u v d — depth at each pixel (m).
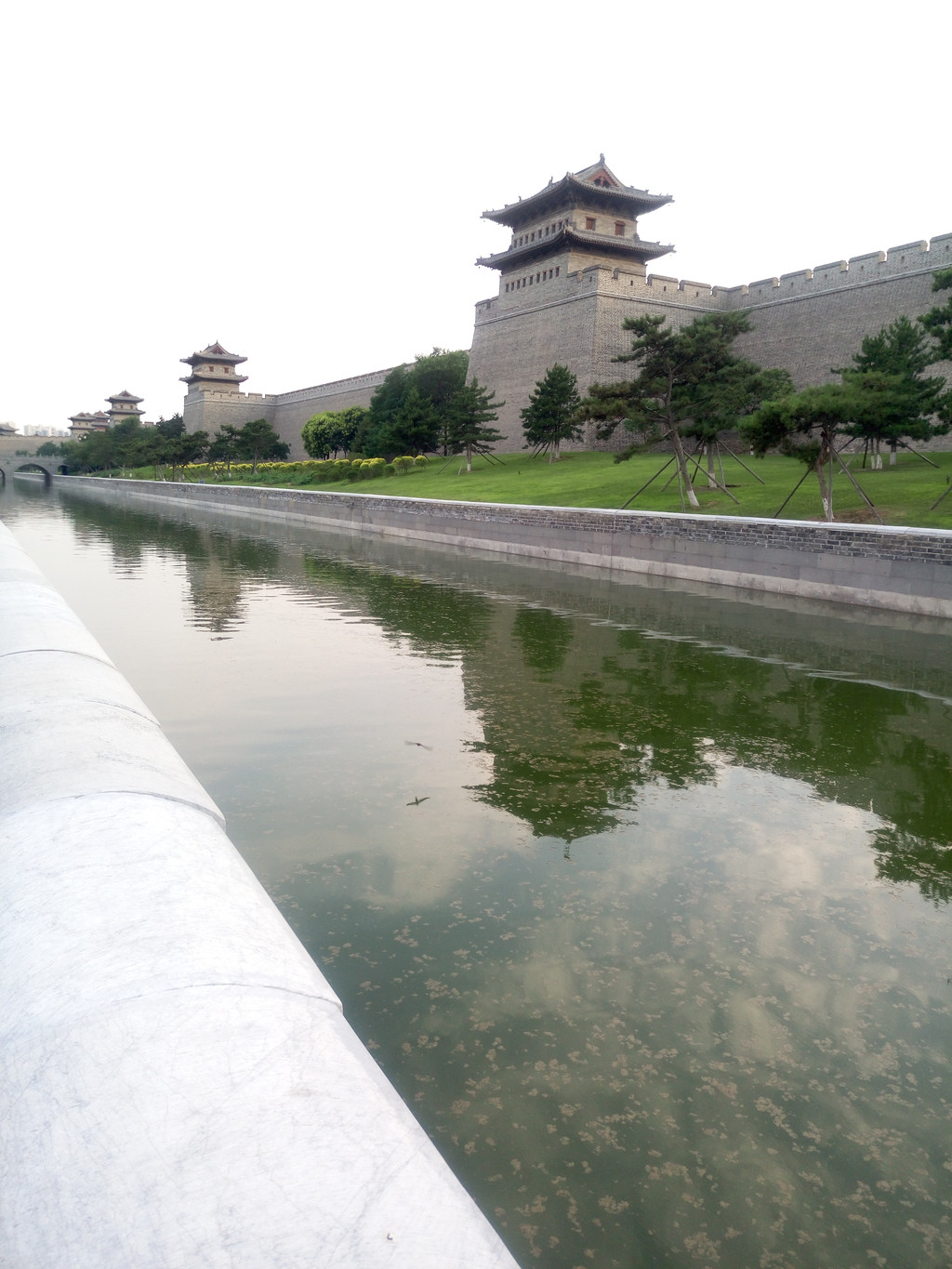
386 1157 1.13
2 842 2.01
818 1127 2.73
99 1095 1.17
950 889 4.48
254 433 73.00
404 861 4.62
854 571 14.66
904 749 6.84
